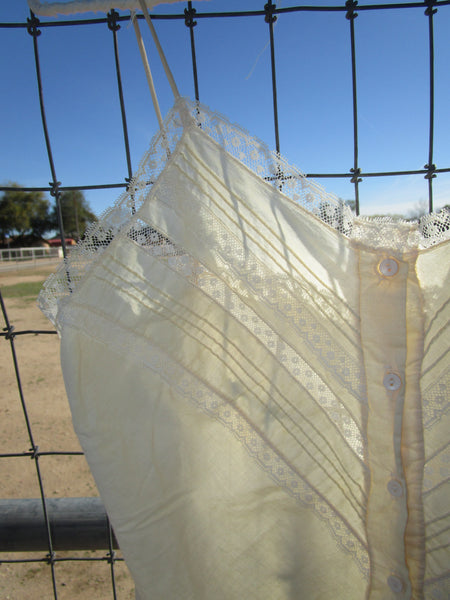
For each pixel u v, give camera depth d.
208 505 0.95
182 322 0.98
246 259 0.96
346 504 0.93
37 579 2.17
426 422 0.89
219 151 0.95
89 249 0.97
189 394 0.96
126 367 0.97
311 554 0.93
